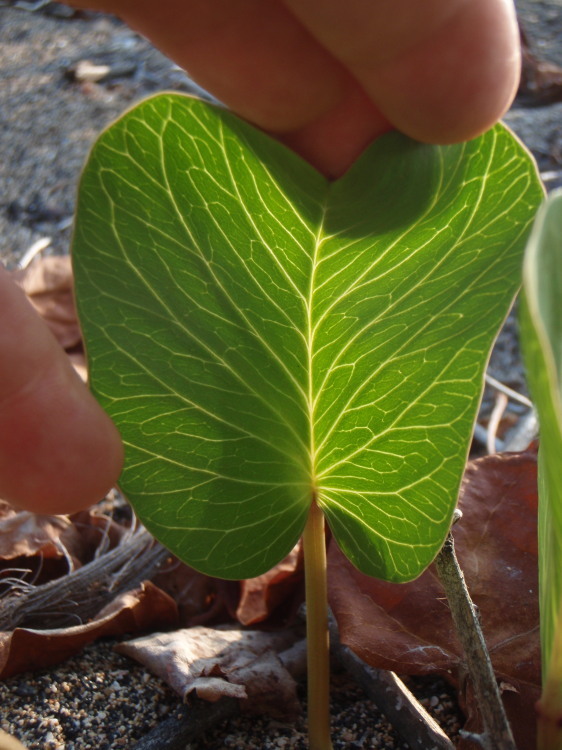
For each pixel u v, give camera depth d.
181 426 0.16
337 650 0.21
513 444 0.27
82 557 0.25
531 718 0.18
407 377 0.15
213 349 0.16
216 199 0.15
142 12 0.16
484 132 0.15
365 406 0.16
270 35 0.15
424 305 0.15
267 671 0.20
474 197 0.15
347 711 0.20
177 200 0.15
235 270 0.15
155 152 0.14
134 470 0.16
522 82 0.51
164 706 0.20
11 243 0.42
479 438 0.30
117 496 0.28
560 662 0.14
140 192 0.15
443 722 0.20
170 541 0.16
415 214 0.15
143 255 0.15
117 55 0.59
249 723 0.20
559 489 0.12
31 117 0.53
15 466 0.15
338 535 0.17
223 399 0.16
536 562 0.20
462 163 0.15
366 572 0.17
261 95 0.16
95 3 0.17
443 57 0.14
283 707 0.20
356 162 0.15
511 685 0.18
